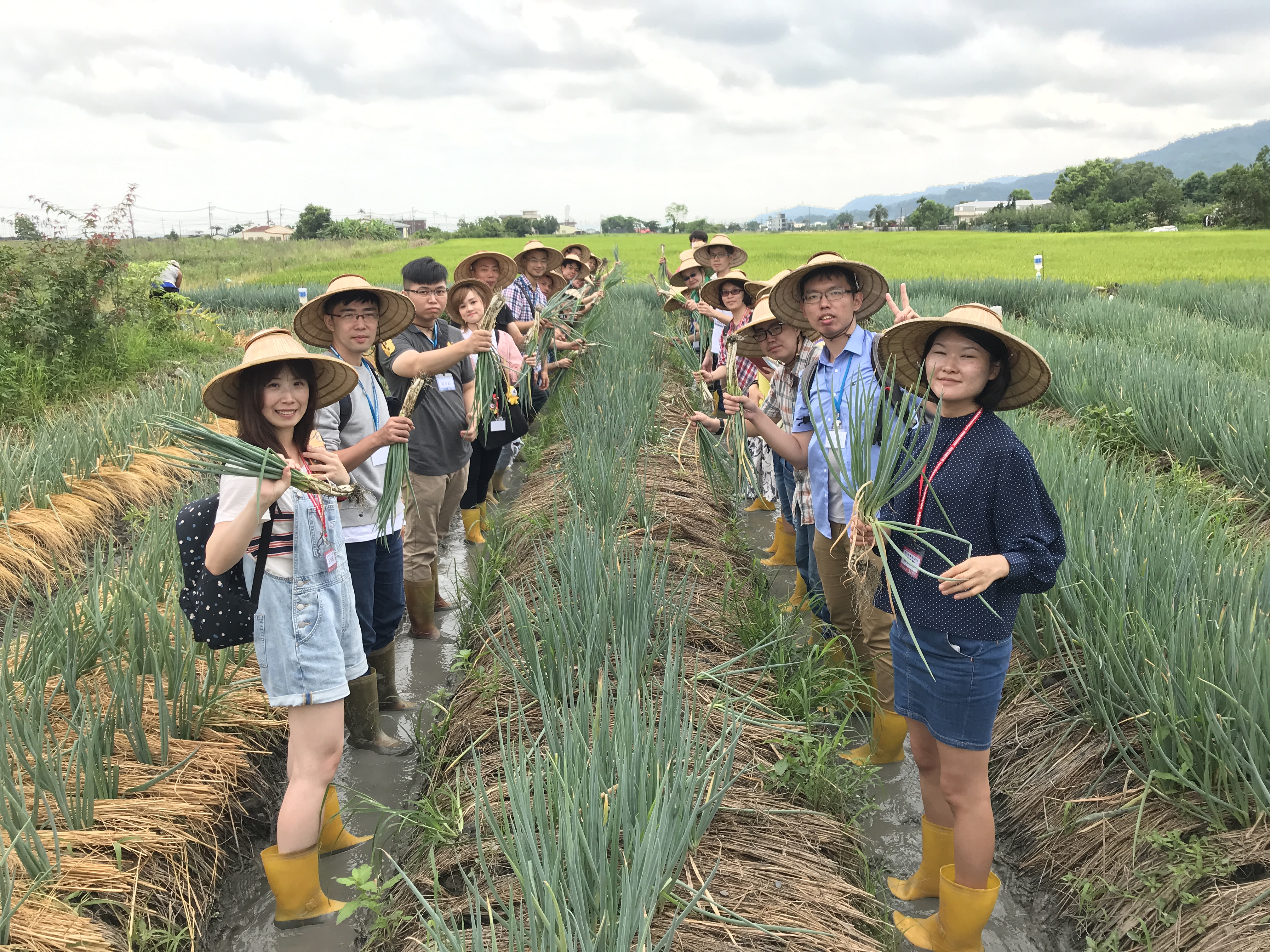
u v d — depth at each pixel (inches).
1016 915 119.2
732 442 232.7
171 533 191.3
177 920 111.0
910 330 101.9
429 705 173.0
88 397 395.2
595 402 319.3
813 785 128.6
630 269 1353.3
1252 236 2132.1
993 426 98.4
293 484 100.5
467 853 112.0
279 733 155.6
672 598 164.6
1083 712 137.8
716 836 112.7
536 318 275.0
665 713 117.3
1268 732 111.0
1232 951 96.1
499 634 175.9
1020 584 95.3
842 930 101.0
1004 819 135.9
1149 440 294.7
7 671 124.4
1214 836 110.5
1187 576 151.2
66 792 114.5
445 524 217.6
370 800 128.2
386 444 144.4
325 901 116.7
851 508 143.9
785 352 176.4
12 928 94.8
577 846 86.7
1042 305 661.9
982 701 98.0
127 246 1872.5
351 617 115.5
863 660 160.6
